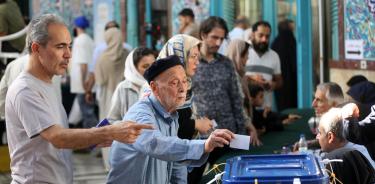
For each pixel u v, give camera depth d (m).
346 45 8.14
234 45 6.86
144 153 3.68
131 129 3.52
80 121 11.71
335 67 8.45
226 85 6.16
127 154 3.88
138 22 13.26
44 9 14.79
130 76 5.99
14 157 3.82
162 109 3.92
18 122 3.74
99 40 14.49
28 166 3.77
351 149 4.41
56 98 3.89
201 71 6.10
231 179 3.28
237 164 3.54
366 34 7.69
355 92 5.69
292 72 9.84
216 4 11.06
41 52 3.73
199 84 6.07
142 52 5.96
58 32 3.72
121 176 3.92
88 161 10.12
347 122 4.87
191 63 5.07
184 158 3.55
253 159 3.67
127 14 13.49
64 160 3.88
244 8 10.81
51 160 3.79
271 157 3.67
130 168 3.88
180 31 9.90
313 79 9.31
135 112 3.83
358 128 4.90
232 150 6.18
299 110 8.52
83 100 11.33
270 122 7.16
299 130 7.23
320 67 8.77
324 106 5.77
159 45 12.70
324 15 8.67
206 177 5.32
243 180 3.26
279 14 10.23
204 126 5.36
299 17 9.29
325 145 4.56
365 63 7.76
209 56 6.16
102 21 14.41
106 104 9.87
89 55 11.26
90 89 11.22
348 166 4.29
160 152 3.59
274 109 9.88
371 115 5.21
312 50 9.27
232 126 6.16
